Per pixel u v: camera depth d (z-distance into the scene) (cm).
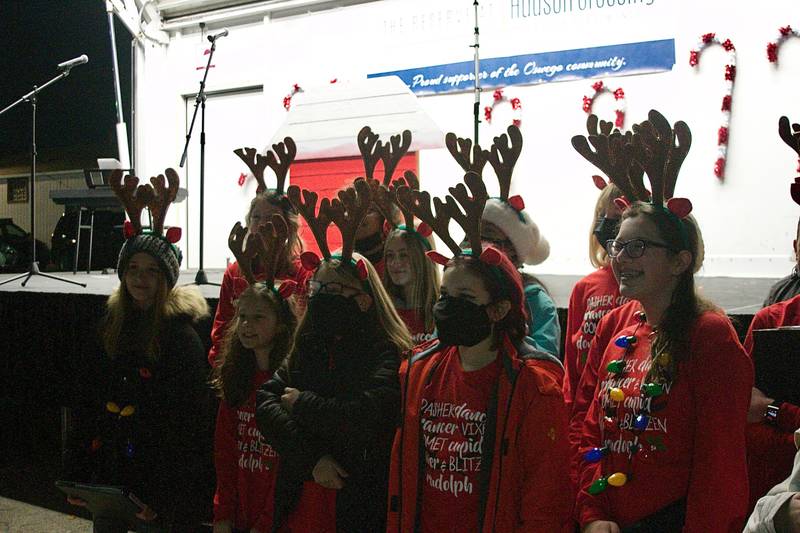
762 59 484
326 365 209
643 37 518
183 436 265
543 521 171
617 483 176
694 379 172
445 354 196
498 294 182
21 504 400
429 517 185
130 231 277
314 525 212
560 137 548
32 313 430
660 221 179
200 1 670
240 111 680
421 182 589
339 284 210
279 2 642
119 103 677
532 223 253
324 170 463
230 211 689
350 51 624
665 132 183
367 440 200
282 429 205
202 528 286
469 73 576
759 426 201
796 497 130
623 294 183
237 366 243
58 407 423
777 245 485
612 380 189
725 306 313
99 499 258
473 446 182
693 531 164
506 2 562
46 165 1123
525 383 179
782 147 481
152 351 265
